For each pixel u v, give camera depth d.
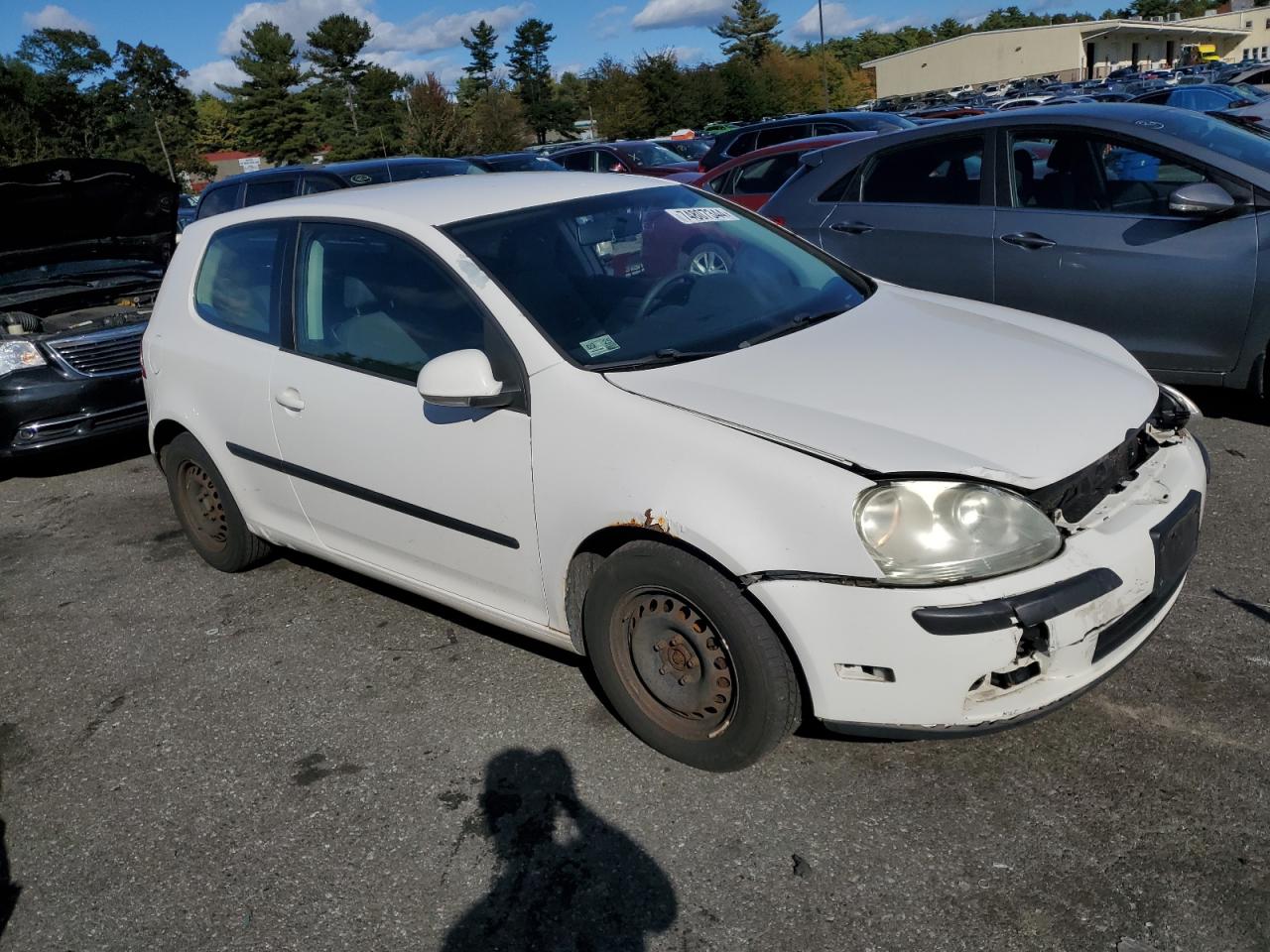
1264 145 4.95
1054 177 5.27
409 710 3.30
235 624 4.04
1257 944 2.12
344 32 72.81
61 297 6.67
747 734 2.65
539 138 72.12
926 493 2.37
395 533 3.44
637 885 2.47
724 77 57.91
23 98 72.06
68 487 6.15
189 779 3.08
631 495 2.66
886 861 2.45
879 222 5.87
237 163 83.38
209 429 4.04
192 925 2.50
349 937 2.41
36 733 3.44
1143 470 2.76
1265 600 3.41
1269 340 4.67
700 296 3.36
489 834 2.69
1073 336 3.28
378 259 3.41
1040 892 2.32
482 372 2.86
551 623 3.08
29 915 2.59
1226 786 2.56
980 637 2.32
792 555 2.43
